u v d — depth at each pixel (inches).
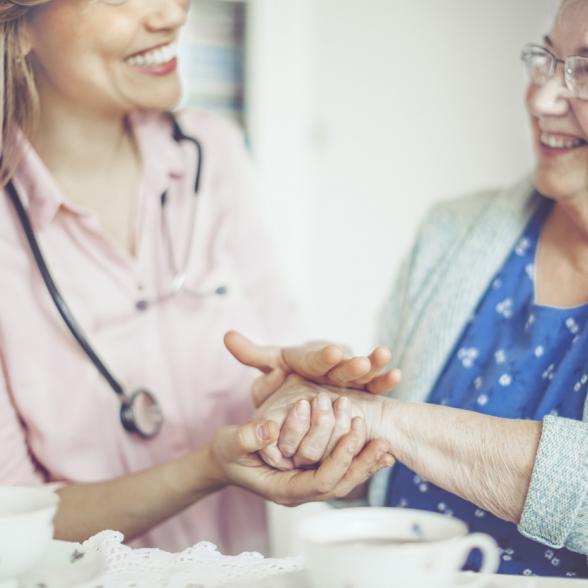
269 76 130.6
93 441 52.1
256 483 42.4
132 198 56.8
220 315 57.6
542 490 36.3
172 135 59.5
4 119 50.2
